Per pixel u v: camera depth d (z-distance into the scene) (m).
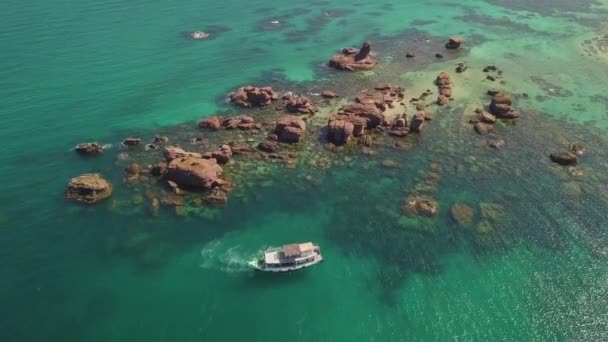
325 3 162.00
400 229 68.44
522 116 95.00
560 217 70.12
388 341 53.66
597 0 162.50
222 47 124.81
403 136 88.06
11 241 64.81
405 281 60.78
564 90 105.62
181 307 57.00
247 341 53.47
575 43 129.25
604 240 66.31
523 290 59.44
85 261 62.56
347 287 59.97
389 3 163.00
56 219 68.75
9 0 145.50
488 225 68.69
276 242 66.12
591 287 59.72
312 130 90.00
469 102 99.81
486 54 123.06
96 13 140.62
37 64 109.12
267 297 58.56
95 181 73.44
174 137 87.69
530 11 152.88
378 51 124.75
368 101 96.75
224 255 63.94
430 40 131.75
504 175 78.50
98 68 109.75
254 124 91.25
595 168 80.19
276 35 134.12
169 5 151.88
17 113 91.88
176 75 109.69
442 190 75.31
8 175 76.56
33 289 58.44
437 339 53.84
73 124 90.38
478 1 163.62
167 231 67.44
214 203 72.31
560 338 53.97
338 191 75.69
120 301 57.50
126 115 94.25
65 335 53.31
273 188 76.00
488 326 55.22
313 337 54.03
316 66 116.69
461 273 61.72
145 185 75.12
